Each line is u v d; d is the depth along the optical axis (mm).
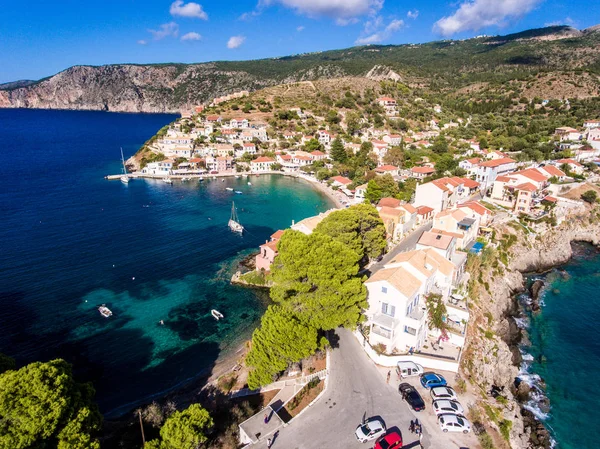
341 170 177125
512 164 138750
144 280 81938
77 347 60031
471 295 67312
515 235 92812
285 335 43750
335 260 51156
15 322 65125
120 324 66438
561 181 120875
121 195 149375
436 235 69438
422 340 52125
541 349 62719
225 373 54281
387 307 51688
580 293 80125
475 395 45000
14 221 112938
